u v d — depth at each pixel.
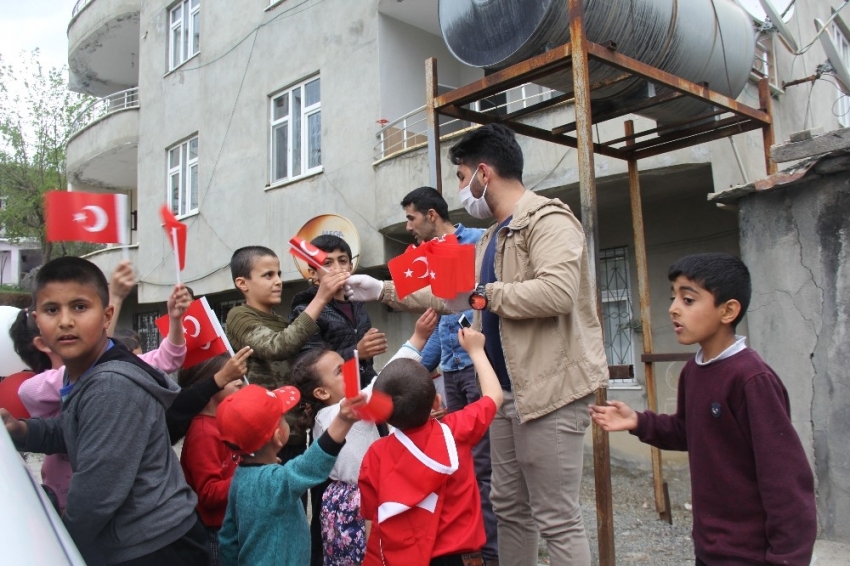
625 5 3.42
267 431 2.16
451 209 7.15
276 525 2.11
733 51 4.23
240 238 10.46
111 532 1.95
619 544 4.49
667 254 6.60
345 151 8.80
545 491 2.47
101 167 14.75
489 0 3.53
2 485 1.24
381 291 3.09
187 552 2.08
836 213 3.73
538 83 3.76
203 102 11.48
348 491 2.67
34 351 2.86
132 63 15.60
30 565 1.05
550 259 2.37
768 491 1.77
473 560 2.25
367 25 8.73
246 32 10.66
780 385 1.88
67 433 1.97
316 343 3.27
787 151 3.78
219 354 2.75
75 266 1.98
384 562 2.19
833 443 3.68
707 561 1.93
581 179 3.02
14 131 19.38
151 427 2.01
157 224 12.52
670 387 6.48
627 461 6.64
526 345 2.49
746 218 4.19
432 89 3.91
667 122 4.57
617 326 6.97
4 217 19.12
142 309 14.06
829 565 3.28
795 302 3.90
